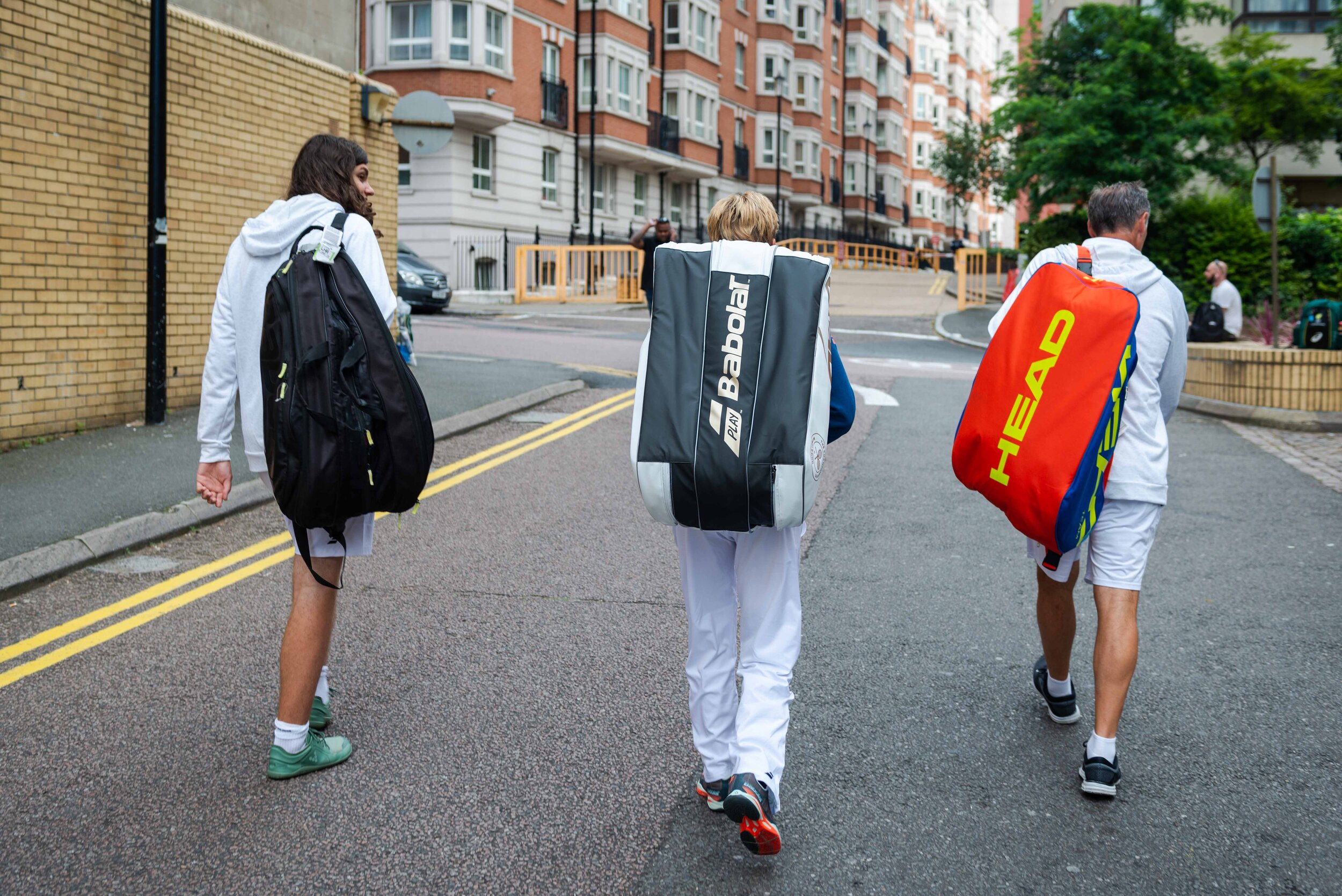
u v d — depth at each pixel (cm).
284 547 591
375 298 318
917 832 309
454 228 2930
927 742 366
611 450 858
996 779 340
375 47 2916
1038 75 2436
